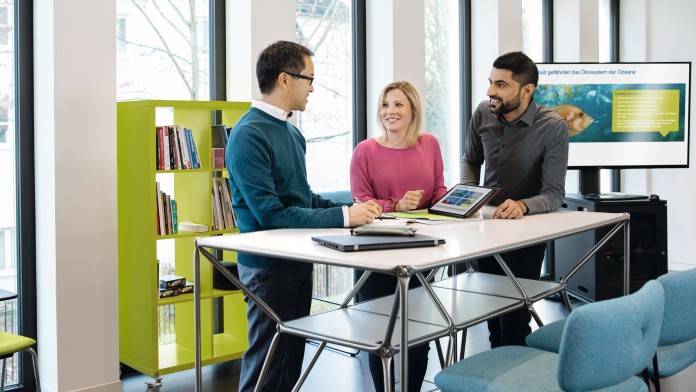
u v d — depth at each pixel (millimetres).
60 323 3932
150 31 4613
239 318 4676
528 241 2674
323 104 5465
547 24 7020
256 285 3004
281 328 2680
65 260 3930
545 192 3684
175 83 4738
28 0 4023
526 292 3188
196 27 4816
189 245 4469
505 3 6262
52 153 3879
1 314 4098
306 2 5328
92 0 3943
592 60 7035
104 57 4004
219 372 4562
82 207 3973
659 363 2807
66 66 3873
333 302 5367
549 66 6129
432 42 6184
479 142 4129
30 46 4043
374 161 3854
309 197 3246
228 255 4578
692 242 7406
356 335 2492
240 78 4793
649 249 6055
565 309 6074
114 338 4133
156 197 4105
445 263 2273
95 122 3990
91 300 4031
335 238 2568
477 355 2664
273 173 3039
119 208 4281
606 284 5887
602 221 3221
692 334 2723
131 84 4539
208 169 4262
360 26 5582
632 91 6230
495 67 3742
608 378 2184
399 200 3588
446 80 6297
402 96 3824
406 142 3875
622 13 7750
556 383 2369
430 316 2785
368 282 3561
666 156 6320
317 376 4449
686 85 6289
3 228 4098
